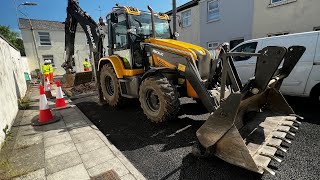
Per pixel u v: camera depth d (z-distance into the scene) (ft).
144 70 15.29
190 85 12.11
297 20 28.63
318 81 14.23
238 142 7.07
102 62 19.02
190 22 47.73
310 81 14.60
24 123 14.21
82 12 20.38
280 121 9.77
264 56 7.17
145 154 9.54
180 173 7.91
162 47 13.01
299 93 15.37
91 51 19.86
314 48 14.24
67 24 23.73
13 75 20.06
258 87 7.61
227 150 7.52
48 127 13.23
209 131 7.79
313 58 14.25
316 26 26.89
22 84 26.50
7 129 12.09
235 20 36.96
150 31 16.14
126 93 16.11
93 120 15.07
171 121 13.52
